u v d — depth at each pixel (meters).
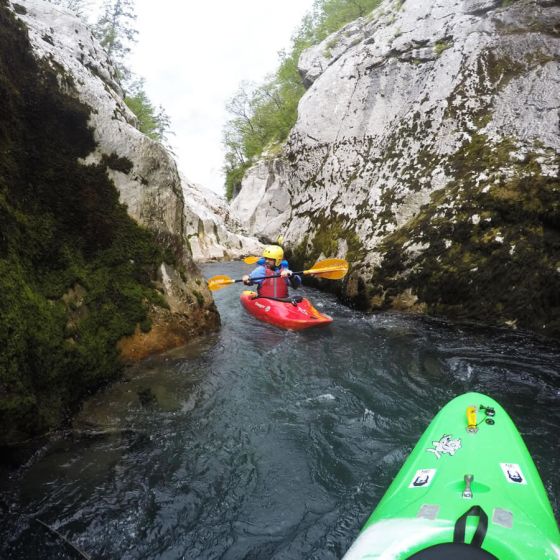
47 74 4.12
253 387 4.18
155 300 4.66
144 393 3.94
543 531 1.81
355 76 9.92
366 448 3.29
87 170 4.30
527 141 6.21
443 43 8.46
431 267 6.04
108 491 2.83
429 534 1.69
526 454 2.47
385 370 4.51
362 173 8.61
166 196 5.01
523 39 7.15
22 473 2.92
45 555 2.37
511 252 5.45
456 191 6.39
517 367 4.43
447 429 2.65
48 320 3.49
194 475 3.01
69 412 3.48
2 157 3.56
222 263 12.90
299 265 9.37
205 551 2.45
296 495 2.85
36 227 3.74
